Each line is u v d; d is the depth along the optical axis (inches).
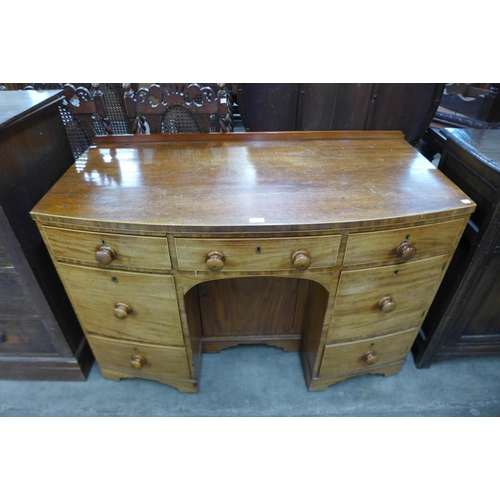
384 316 45.7
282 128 58.5
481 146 45.8
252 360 60.5
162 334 45.6
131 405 53.5
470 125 69.1
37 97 47.3
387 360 53.5
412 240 37.8
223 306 55.1
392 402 53.8
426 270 41.6
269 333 59.4
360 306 43.3
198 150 49.9
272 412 52.7
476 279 46.2
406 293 43.6
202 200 37.2
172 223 33.6
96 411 52.7
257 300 54.7
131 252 36.7
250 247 35.7
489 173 40.8
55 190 39.1
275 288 53.2
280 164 45.7
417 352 58.5
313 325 51.2
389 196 38.1
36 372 55.4
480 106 67.8
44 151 47.0
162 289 40.1
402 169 44.4
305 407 53.3
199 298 53.6
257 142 52.9
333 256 37.3
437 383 56.3
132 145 51.4
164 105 51.4
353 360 51.1
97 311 44.6
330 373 52.2
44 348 53.0
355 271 39.1
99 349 50.6
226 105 51.5
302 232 34.9
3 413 52.2
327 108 56.4
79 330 56.1
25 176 42.7
